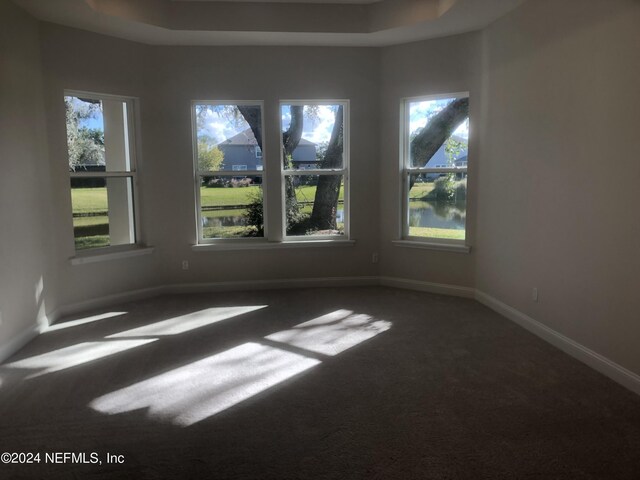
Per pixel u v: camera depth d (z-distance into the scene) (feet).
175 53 17.67
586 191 11.11
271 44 17.90
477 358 11.78
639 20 9.41
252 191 18.89
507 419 8.86
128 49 16.87
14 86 12.89
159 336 13.61
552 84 12.33
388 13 16.06
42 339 13.42
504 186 14.99
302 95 18.34
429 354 12.07
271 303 16.97
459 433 8.41
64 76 15.15
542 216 12.96
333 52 18.31
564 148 11.91
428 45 17.37
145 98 17.44
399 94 18.21
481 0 13.34
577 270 11.53
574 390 9.99
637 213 9.61
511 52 14.32
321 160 19.12
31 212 13.66
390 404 9.49
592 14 10.74
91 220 16.52
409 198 18.78
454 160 17.60
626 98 9.80
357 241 19.26
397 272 19.21
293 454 7.84
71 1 12.92
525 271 13.92
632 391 9.87
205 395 9.94
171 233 18.34
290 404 9.52
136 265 17.69
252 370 11.19
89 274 16.31
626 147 9.84
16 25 13.10
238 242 18.97
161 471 7.44
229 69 17.94
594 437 8.23
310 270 19.27
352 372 11.03
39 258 14.10
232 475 7.32
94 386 10.40
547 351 12.19
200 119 18.35
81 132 16.10
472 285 17.39
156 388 10.28
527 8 13.38
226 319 15.17
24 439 8.35
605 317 10.63
